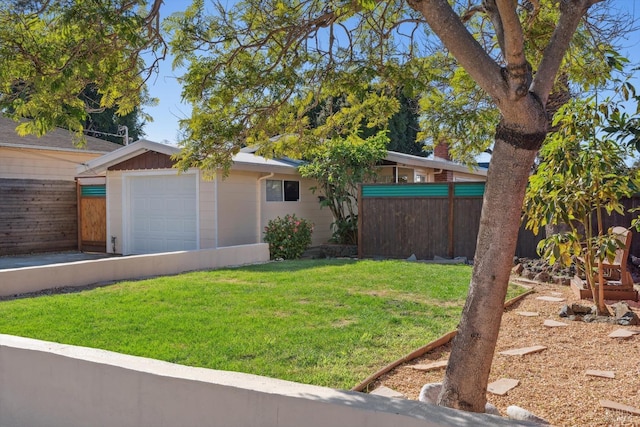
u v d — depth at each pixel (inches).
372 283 364.2
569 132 251.3
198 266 473.7
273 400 114.0
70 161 709.3
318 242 690.2
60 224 670.5
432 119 251.8
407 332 238.5
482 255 130.3
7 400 154.4
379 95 245.6
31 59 167.3
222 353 205.9
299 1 222.8
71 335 231.8
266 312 276.1
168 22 205.3
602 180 253.6
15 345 153.9
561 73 243.4
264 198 618.2
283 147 238.7
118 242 638.5
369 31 236.1
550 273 405.1
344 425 106.6
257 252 538.3
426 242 538.6
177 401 125.6
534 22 207.2
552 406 163.0
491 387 179.2
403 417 101.7
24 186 631.8
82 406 140.4
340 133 249.3
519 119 124.0
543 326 261.1
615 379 186.4
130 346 215.0
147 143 584.7
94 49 171.8
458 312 277.1
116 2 166.1
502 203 126.9
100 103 214.8
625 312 269.7
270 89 209.2
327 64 223.9
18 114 189.8
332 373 185.3
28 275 354.0
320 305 292.2
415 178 738.2
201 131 204.2
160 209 609.6
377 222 558.9
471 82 233.8
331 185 626.5
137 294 330.3
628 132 165.3
